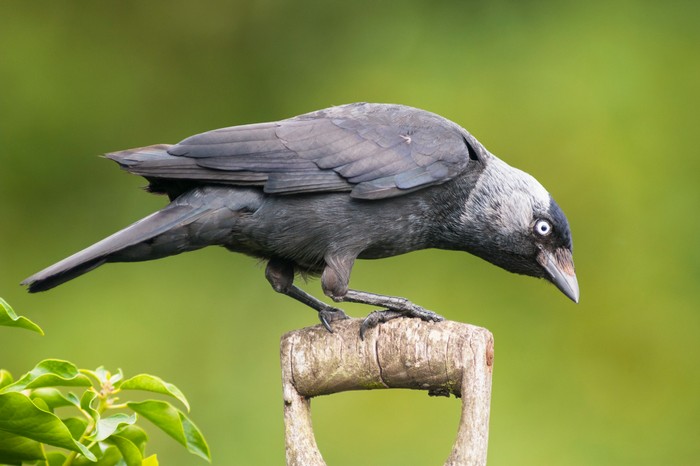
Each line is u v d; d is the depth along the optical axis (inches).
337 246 320.5
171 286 571.2
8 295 573.6
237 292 568.7
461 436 250.7
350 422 512.7
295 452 268.7
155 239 303.3
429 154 329.1
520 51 581.6
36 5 623.5
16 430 215.5
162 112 619.5
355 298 317.7
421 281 546.0
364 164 320.5
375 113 336.8
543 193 346.6
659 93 565.3
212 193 312.3
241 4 631.8
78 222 596.7
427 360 258.7
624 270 544.4
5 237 589.0
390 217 326.3
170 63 627.8
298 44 623.5
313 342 270.7
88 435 234.1
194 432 240.8
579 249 549.0
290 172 314.3
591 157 553.9
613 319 539.5
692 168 553.3
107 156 306.3
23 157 601.6
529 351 534.3
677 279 541.3
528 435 513.7
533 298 542.0
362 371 266.1
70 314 562.9
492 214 341.4
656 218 547.2
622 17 584.1
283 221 315.9
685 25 580.7
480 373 254.4
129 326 557.9
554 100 564.1
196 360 548.4
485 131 562.9
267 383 536.4
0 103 606.5
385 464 502.3
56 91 610.5
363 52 604.7
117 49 625.3
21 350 553.9
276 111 616.4
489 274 547.2
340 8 621.6
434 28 599.8
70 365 230.5
